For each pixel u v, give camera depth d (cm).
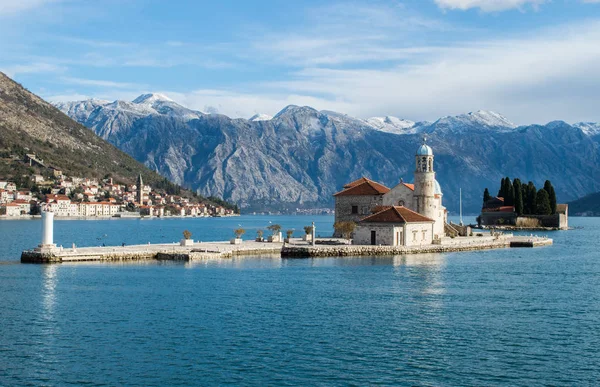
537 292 9088
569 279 10488
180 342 6159
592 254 15488
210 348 5969
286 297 8431
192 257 12569
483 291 9106
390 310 7669
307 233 16088
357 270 11131
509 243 17950
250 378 5194
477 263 12675
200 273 10619
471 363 5597
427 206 15475
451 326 6875
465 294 8825
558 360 5691
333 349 5972
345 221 16638
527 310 7750
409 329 6731
